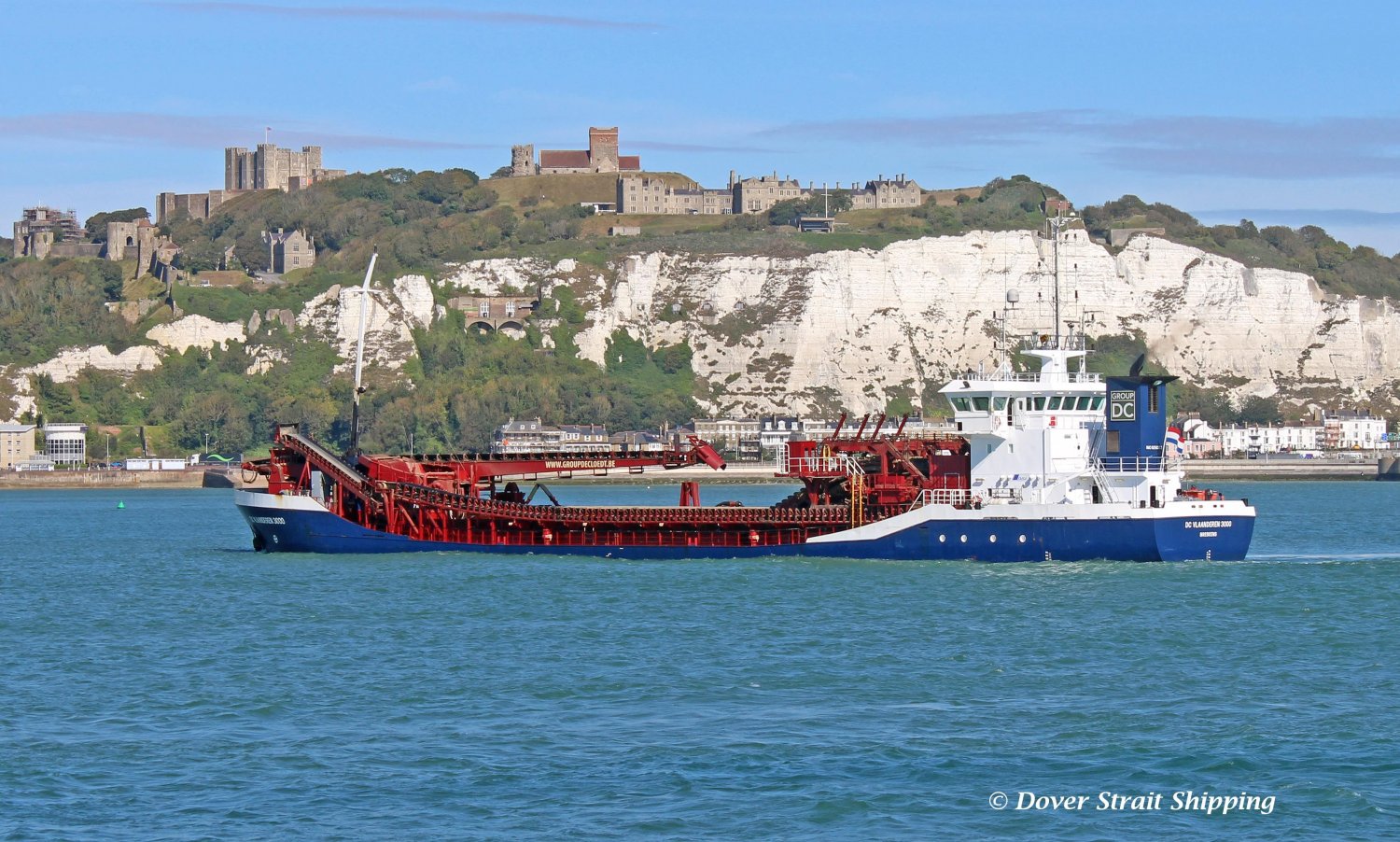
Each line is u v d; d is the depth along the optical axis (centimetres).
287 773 11294
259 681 14550
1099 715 12825
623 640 16388
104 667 15512
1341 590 19600
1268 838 9925
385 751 11856
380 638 16862
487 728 12512
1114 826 10156
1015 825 10150
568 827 10100
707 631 16888
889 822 10200
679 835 9962
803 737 12138
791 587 19912
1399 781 10969
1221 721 12644
